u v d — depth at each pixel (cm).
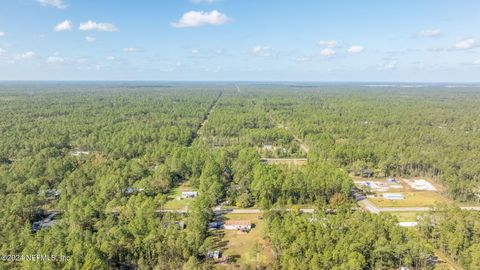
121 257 8306
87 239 8700
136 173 14075
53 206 11906
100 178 13038
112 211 10900
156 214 10850
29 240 8562
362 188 14075
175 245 8512
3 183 12500
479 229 9438
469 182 14050
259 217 11381
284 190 12506
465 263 8562
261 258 8969
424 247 8494
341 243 8462
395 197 13425
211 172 13950
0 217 9806
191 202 11850
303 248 8462
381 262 8550
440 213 10656
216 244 9675
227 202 12581
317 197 12538
